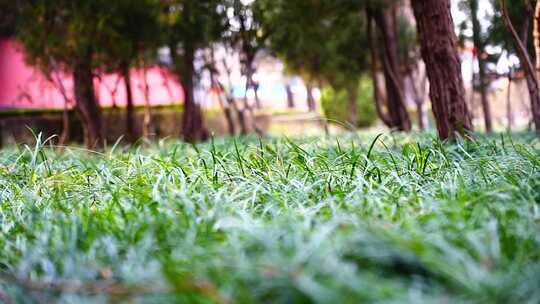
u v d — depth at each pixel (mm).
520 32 7520
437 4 5125
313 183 2982
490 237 1752
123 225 2270
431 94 5250
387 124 10242
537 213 2064
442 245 1664
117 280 1822
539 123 6602
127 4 8938
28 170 3898
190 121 10719
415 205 2387
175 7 9672
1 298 1789
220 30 10234
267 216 2396
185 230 2086
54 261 2000
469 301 1436
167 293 1574
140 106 14164
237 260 1655
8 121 12828
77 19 8680
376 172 3232
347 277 1474
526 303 1432
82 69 9750
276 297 1562
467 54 11164
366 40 11539
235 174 3307
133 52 10016
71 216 2432
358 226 1892
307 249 1649
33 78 11969
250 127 16484
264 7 9266
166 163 3648
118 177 3461
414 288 1596
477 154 3936
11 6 9406
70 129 13094
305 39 10516
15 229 2457
